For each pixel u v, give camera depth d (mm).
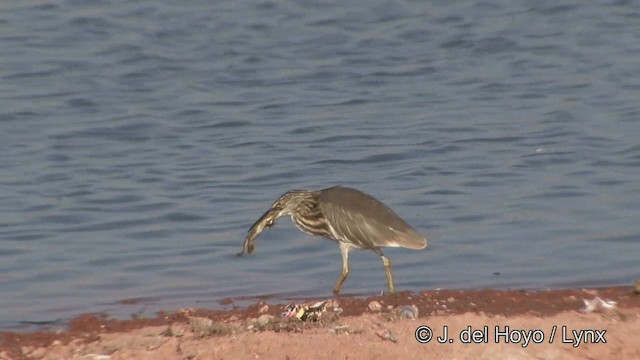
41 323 13062
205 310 12992
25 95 24781
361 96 24797
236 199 18703
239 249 16156
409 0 30766
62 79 25859
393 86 25516
